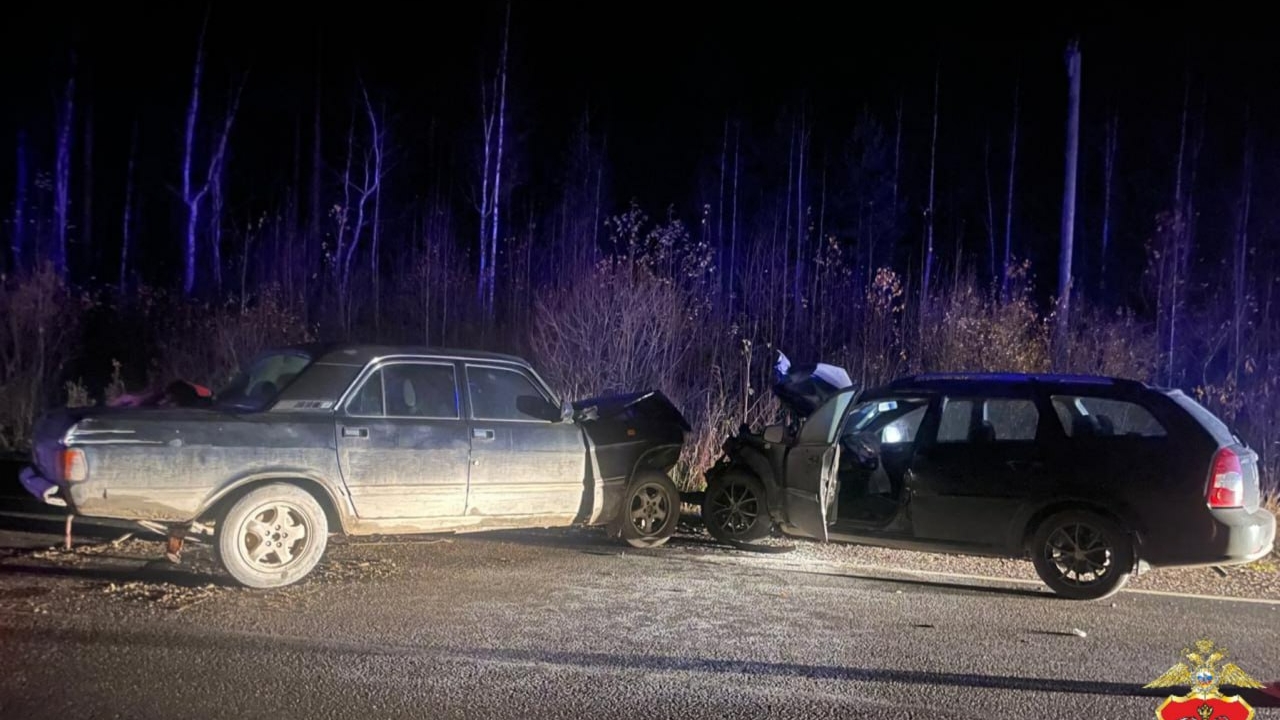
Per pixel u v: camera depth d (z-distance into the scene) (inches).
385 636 241.4
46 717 185.6
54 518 363.9
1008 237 1204.5
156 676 208.7
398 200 1216.2
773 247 697.6
